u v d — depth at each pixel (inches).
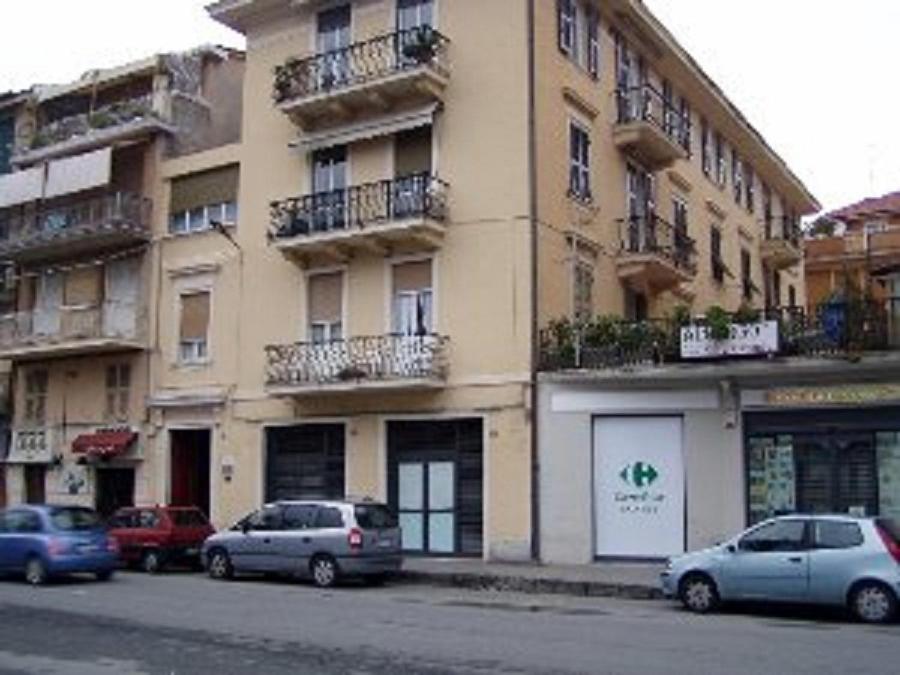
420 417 973.8
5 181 1306.6
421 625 562.6
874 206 1920.5
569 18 1049.5
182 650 480.7
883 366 794.8
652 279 1149.1
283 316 1077.1
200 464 1174.3
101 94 1315.2
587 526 892.6
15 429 1301.7
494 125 968.9
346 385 981.8
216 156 1158.3
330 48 1082.1
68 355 1258.0
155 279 1187.3
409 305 999.6
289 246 1034.7
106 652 476.7
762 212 1636.3
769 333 826.8
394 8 1037.2
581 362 912.3
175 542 936.9
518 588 787.4
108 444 1181.1
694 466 868.0
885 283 839.7
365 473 1000.9
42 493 1275.8
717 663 442.6
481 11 989.8
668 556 871.1
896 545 601.3
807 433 829.8
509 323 938.7
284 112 1060.5
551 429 912.9
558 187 991.0
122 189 1240.2
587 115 1067.9
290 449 1063.0
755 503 844.6
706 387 868.6
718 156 1444.4
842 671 424.8
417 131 1011.3
